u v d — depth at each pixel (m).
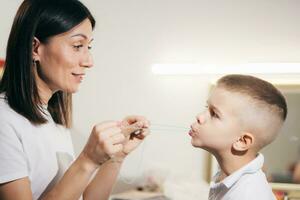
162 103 1.31
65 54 0.73
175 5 1.29
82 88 1.39
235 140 0.81
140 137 0.93
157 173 1.28
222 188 0.80
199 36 1.27
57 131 0.87
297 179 1.16
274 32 1.22
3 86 0.77
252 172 0.78
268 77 1.19
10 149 0.69
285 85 1.17
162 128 1.30
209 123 0.83
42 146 0.78
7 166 0.68
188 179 1.26
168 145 1.29
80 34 0.75
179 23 1.29
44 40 0.73
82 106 1.39
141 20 1.33
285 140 1.17
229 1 1.25
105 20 1.36
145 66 1.33
